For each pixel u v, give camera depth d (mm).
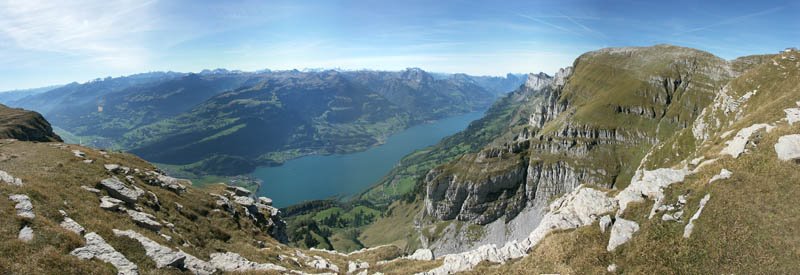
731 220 41219
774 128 54469
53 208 38000
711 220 42250
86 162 61500
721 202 43531
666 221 45312
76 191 46000
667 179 52062
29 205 36000
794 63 133625
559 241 50969
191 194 73375
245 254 55594
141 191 56875
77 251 32312
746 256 37812
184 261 39688
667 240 43094
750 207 41625
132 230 41625
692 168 58875
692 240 41562
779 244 37344
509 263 52844
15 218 32500
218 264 45875
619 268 43125
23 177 44219
